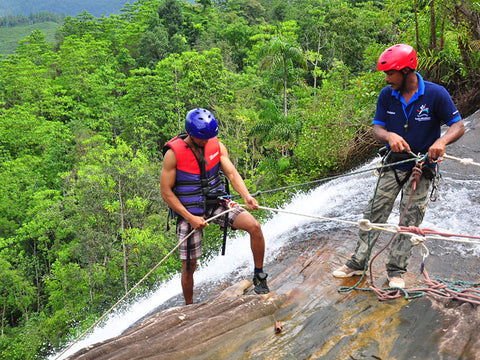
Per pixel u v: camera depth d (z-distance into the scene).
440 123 3.25
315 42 62.56
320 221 6.07
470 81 11.60
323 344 2.92
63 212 41.66
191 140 3.59
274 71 31.05
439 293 3.29
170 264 29.73
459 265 4.04
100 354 2.86
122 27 102.62
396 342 2.81
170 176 3.61
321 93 17.88
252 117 37.22
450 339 2.73
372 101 14.79
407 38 12.73
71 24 107.81
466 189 6.02
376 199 3.51
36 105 67.25
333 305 3.41
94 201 31.33
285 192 18.39
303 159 18.41
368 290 3.57
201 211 3.68
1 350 33.25
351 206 6.46
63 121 70.62
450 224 5.07
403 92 3.22
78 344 5.92
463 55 11.52
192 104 54.09
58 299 35.59
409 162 3.29
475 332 2.75
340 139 15.16
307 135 16.69
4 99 75.12
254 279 3.88
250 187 30.95
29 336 30.61
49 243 46.16
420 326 2.94
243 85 56.16
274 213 7.68
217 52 58.59
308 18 67.94
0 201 49.19
